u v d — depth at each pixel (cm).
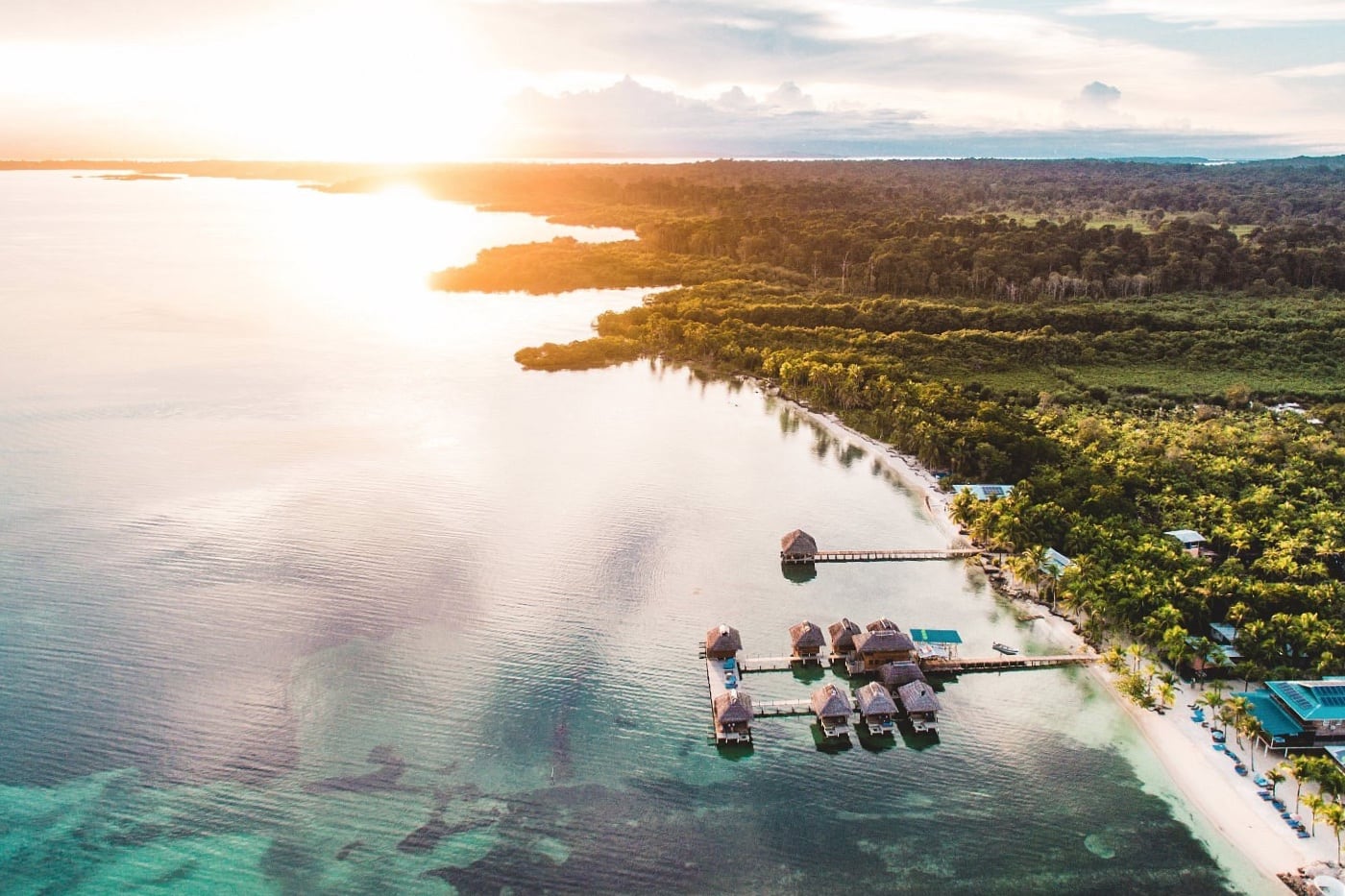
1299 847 7731
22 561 11794
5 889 7125
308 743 8769
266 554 12181
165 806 7994
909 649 10362
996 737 9306
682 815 8144
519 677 9900
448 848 7669
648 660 10375
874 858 7731
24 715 8969
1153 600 10500
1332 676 9488
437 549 12500
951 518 14000
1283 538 12062
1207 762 8744
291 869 7406
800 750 9088
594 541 13000
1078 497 13538
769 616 11438
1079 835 7981
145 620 10575
